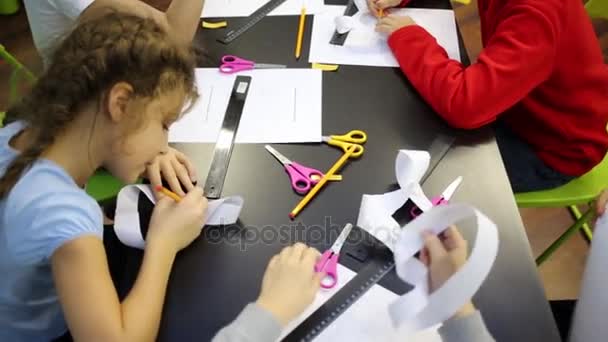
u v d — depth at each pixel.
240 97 1.09
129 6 1.25
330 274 0.81
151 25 0.82
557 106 1.27
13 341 0.94
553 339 0.74
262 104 1.08
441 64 1.12
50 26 1.34
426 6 1.36
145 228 0.88
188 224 0.85
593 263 0.93
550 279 1.70
